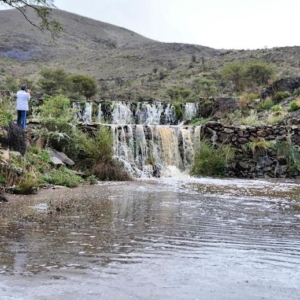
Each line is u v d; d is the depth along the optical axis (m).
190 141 17.31
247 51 63.06
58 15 126.19
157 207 7.66
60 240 4.95
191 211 7.27
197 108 26.80
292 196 9.82
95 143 14.02
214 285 3.56
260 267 4.10
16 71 67.56
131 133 15.98
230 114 24.27
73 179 11.49
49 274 3.71
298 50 56.31
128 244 4.85
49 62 78.81
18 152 10.64
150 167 16.05
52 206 7.44
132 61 72.44
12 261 4.04
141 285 3.51
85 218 6.39
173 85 48.47
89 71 67.88
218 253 4.57
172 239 5.15
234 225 6.09
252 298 3.30
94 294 3.28
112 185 11.66
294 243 5.08
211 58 63.84
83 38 112.00
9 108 13.85
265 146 16.59
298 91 23.97
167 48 83.25
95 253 4.43
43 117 14.46
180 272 3.88
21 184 9.08
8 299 3.13
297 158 16.47
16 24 104.94
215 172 16.38
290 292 3.45
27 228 5.56
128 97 42.72
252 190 11.08
